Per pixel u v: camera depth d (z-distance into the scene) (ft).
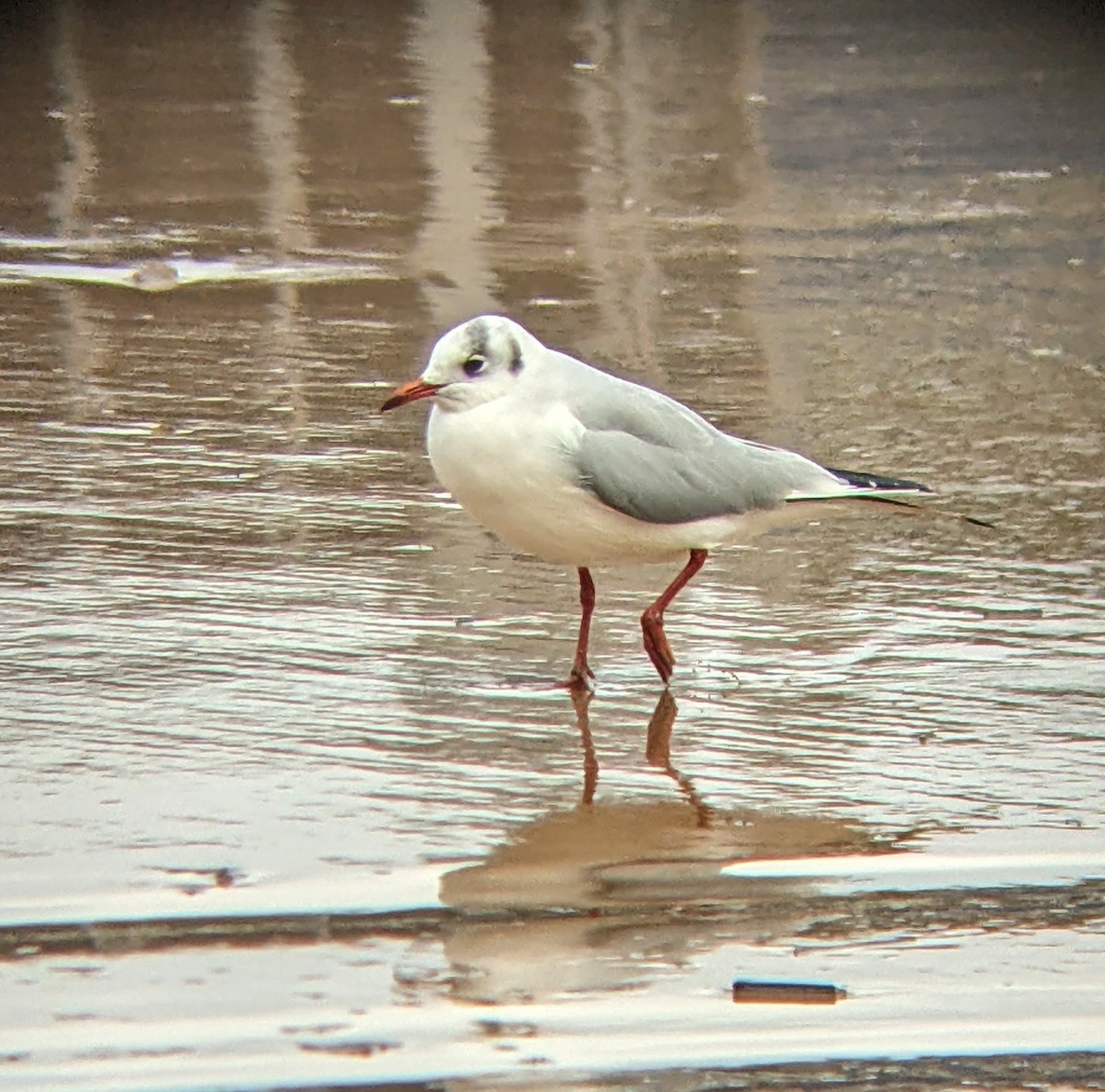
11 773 31.50
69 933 26.94
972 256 65.82
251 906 27.84
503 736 33.91
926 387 53.57
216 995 25.61
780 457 36.58
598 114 79.66
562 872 29.19
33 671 35.50
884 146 77.41
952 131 79.36
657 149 76.07
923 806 31.71
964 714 35.17
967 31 92.58
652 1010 25.67
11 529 42.22
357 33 88.58
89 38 86.69
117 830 29.78
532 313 58.80
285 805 30.89
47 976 25.90
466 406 34.32
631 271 63.26
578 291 61.05
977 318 59.77
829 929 27.86
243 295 59.77
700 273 63.21
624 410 35.27
